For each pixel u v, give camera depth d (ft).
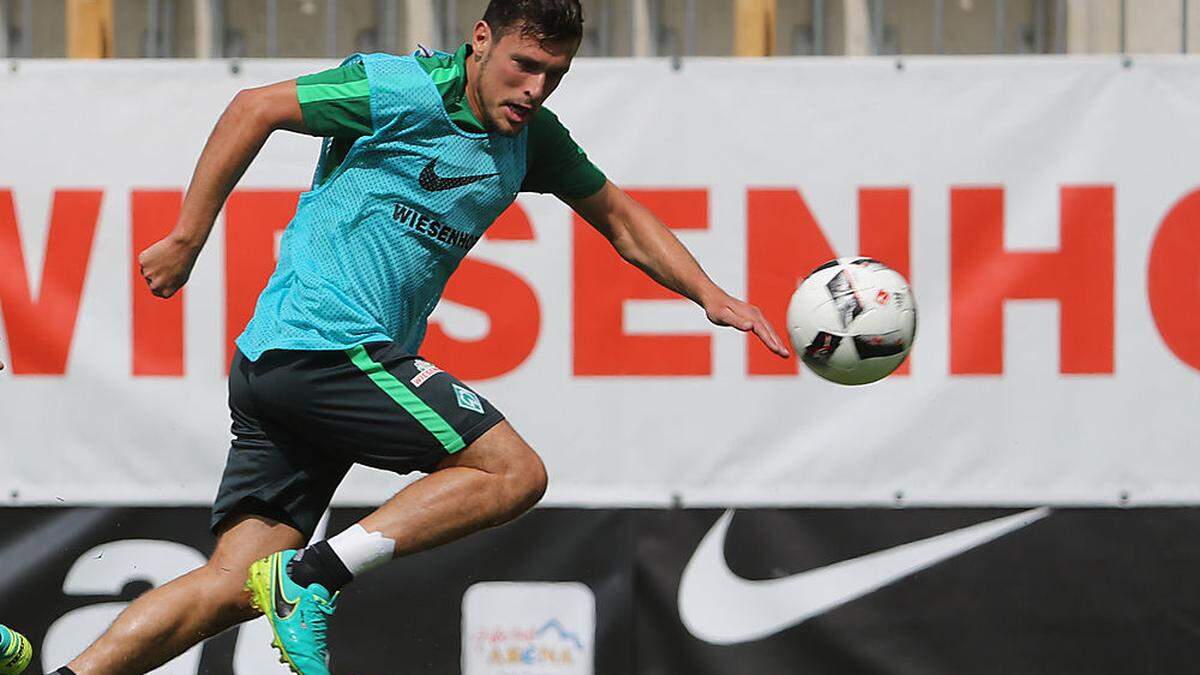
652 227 41.98
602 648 54.13
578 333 54.19
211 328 54.19
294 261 37.45
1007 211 54.03
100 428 54.03
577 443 54.19
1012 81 53.98
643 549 54.19
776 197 54.13
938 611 54.03
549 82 36.60
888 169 54.03
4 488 53.88
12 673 39.55
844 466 54.03
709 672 53.93
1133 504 53.93
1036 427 53.98
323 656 36.01
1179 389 53.88
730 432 54.13
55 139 54.03
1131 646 53.93
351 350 36.70
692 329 54.19
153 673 54.03
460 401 37.09
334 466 40.06
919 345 54.03
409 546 36.37
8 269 53.98
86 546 54.03
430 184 36.99
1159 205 53.83
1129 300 53.93
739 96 54.13
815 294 40.96
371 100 36.27
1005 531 54.08
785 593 54.08
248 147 36.42
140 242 54.13
